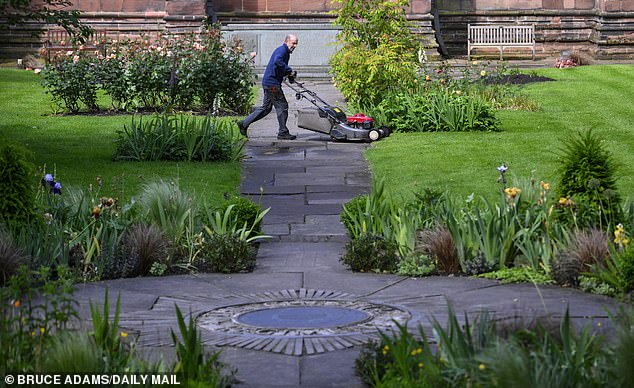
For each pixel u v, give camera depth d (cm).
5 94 2580
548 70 3062
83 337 665
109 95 2608
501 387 601
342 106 2431
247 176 1642
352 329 844
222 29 3375
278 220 1338
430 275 1069
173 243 1121
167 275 1082
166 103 2386
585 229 1061
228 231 1144
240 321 874
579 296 962
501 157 1733
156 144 1750
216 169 1661
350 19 2391
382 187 1198
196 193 1463
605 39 3688
